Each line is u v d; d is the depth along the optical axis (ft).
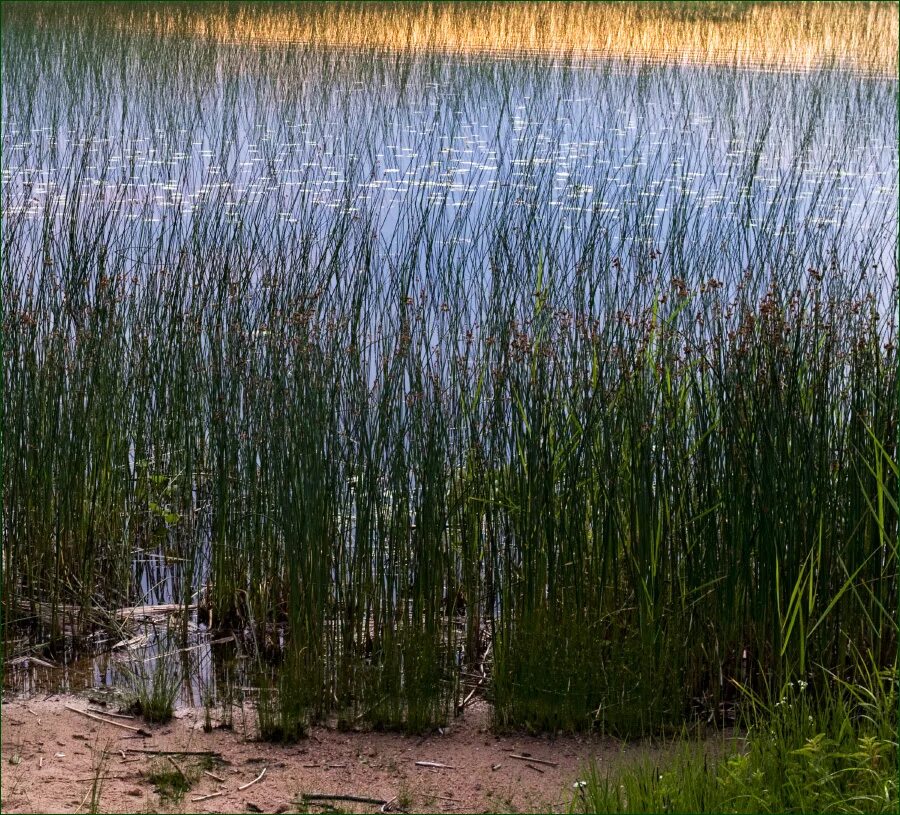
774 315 22.47
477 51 82.33
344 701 20.49
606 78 71.36
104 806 16.62
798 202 45.37
